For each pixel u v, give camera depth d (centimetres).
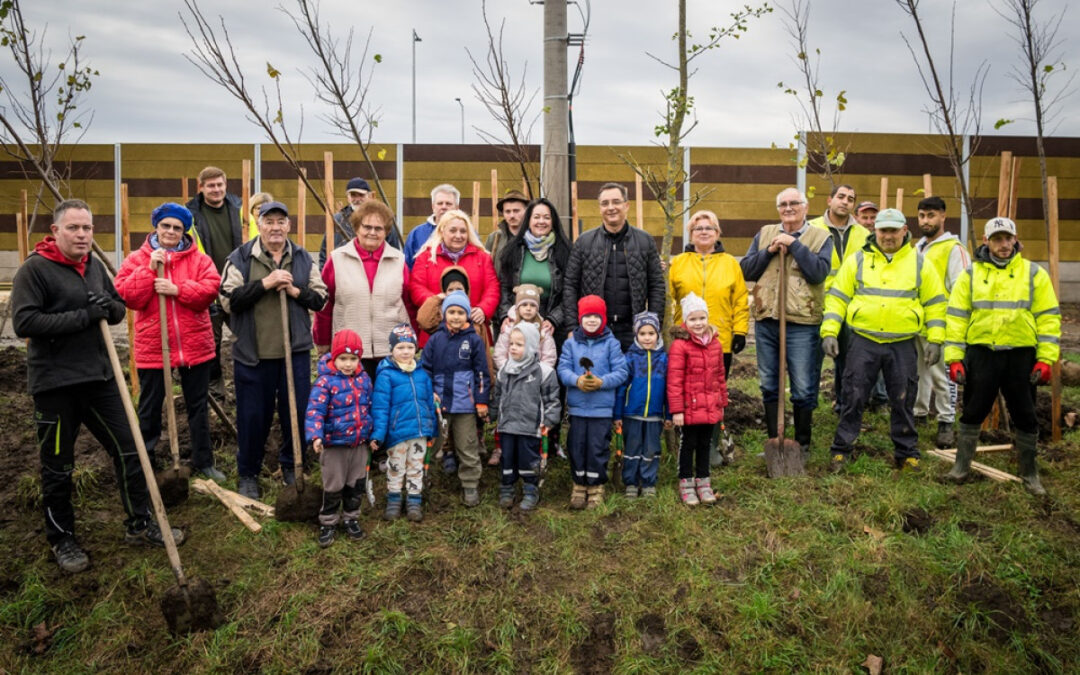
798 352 545
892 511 469
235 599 398
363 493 475
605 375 473
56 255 383
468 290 508
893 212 511
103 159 1479
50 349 388
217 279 482
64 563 409
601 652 381
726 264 536
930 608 412
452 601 401
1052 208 614
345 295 490
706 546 440
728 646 384
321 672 361
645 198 1497
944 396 591
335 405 427
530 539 449
